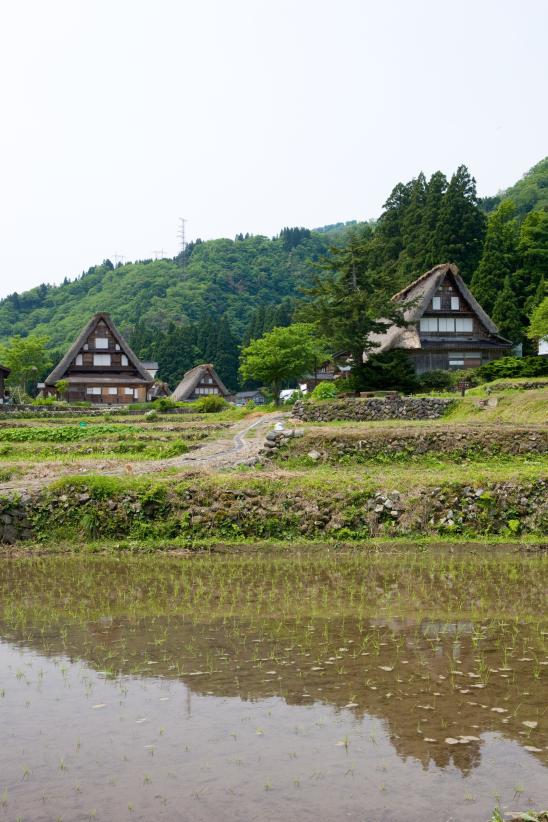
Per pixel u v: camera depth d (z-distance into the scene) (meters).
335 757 5.27
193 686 6.78
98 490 16.88
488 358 45.88
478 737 5.61
